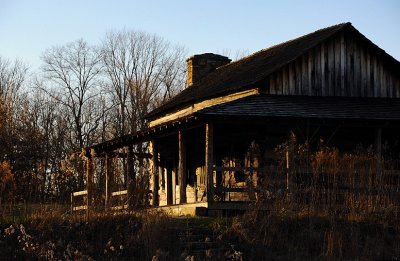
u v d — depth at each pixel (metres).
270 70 25.81
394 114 24.88
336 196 22.62
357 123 24.25
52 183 31.05
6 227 20.45
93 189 28.78
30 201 26.06
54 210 22.05
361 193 22.53
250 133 26.39
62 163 31.20
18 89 55.28
